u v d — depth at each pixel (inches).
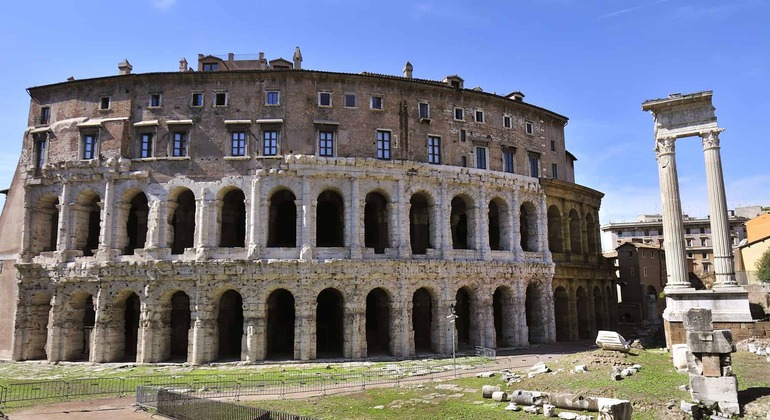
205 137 2140.7
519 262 2425.0
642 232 5959.6
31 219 2236.7
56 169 2196.1
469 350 2234.3
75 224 2162.9
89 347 2207.2
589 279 2864.2
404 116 2294.5
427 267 2171.5
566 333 2679.6
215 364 1925.4
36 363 2038.6
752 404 957.2
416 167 2229.3
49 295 2199.8
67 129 2230.6
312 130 2164.1
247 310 1975.9
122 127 2158.0
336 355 2096.5
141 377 1660.9
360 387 1441.9
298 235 2059.5
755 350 1398.9
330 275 2031.3
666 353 1558.8
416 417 1069.8
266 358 2039.9
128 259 2063.2
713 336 971.3
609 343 1454.2
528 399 1095.6
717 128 1656.0
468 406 1136.2
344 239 2114.9
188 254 2046.0
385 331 2285.9
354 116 2220.7
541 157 2699.3
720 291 1581.0
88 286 2080.5
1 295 2295.8
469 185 2365.9
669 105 1727.4
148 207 2235.5
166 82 2188.7
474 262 2281.0
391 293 2106.3
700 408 948.0
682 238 1680.6
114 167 2122.3
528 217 2630.4
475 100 2476.6
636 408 993.5
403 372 1688.0
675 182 1711.4
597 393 1100.5
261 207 2074.3
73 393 1417.3
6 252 2324.1
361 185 2155.5
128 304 2310.5
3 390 1460.4
